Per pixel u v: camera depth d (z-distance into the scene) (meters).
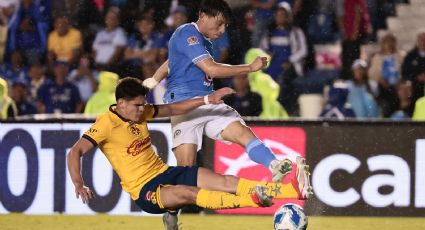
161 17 41.69
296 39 41.44
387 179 31.03
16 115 36.00
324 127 30.92
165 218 23.75
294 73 41.12
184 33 22.83
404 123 30.97
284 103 40.59
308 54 41.66
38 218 30.44
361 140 30.98
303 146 30.92
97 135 21.86
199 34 22.84
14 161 31.19
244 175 30.83
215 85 38.22
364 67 39.22
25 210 31.25
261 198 20.80
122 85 21.86
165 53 40.53
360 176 31.02
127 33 41.50
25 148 31.19
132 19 41.72
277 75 40.94
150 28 41.19
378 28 43.66
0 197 31.27
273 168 21.81
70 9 42.62
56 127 31.14
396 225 29.64
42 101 39.31
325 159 30.94
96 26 42.31
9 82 40.69
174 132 23.58
